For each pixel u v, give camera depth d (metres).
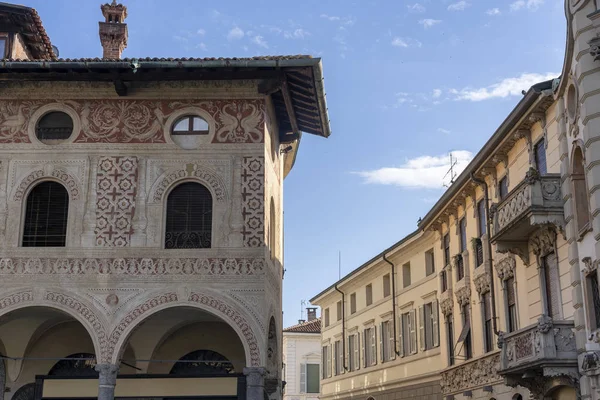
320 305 57.41
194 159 22.75
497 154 27.39
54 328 25.59
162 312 22.16
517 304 25.84
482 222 30.36
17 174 22.64
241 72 22.42
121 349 21.27
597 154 18.47
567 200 20.83
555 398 22.36
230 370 25.72
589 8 19.03
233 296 21.62
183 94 23.20
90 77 22.56
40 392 25.00
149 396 24.80
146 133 22.94
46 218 22.48
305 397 65.12
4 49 25.38
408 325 40.50
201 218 22.47
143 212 22.31
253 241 22.06
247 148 22.83
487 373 28.56
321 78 22.66
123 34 28.38
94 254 21.94
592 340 18.86
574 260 20.22
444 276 35.06
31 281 21.70
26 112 23.11
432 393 36.44
